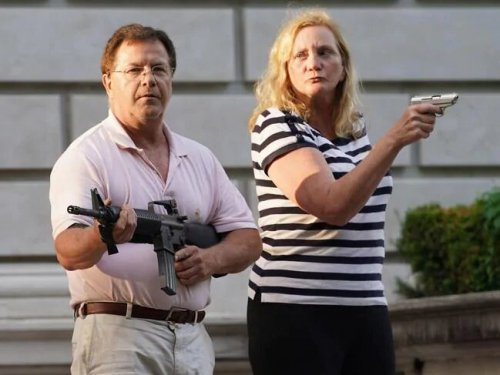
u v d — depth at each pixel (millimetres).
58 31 27938
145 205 18578
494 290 24797
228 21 28531
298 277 18969
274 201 19156
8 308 26125
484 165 29250
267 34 28609
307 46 19562
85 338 18281
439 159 29094
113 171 18516
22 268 27016
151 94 18672
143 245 18344
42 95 27859
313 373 18922
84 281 18297
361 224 19109
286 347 18969
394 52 29141
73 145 18656
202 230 18953
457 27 29375
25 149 27688
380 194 19344
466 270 25781
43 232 27609
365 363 19172
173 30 28375
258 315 19203
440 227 26250
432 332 23797
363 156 19703
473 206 26375
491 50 29422
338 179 18703
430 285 26609
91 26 28016
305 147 18953
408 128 18250
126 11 28172
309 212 18703
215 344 25266
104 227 17000
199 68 28406
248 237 19234
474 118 29297
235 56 28562
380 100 28984
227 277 27422
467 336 23312
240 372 25547
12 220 27578
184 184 19016
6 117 27703
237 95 28531
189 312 18625
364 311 19094
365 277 19125
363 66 29047
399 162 28969
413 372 24594
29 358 25359
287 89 19766
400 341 24422
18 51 27844
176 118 28297
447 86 29328
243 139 28406
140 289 18219
